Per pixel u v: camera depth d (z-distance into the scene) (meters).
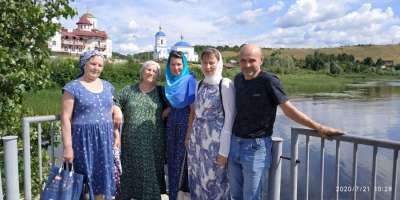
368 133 20.83
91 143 3.82
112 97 4.03
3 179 5.43
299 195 9.00
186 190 4.29
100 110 3.86
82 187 3.79
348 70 116.25
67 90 3.75
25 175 4.04
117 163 4.14
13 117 5.79
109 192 3.95
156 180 4.26
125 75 35.41
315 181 10.02
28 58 5.64
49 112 13.70
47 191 3.74
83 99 3.77
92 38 77.75
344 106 33.56
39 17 5.62
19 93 5.79
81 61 3.87
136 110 4.20
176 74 4.15
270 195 3.65
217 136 3.68
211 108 3.69
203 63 3.70
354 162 3.04
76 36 75.00
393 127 22.45
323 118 26.00
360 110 30.45
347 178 10.47
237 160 3.46
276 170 3.60
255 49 3.30
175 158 4.22
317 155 12.47
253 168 3.36
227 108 3.53
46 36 5.82
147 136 4.19
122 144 4.29
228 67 47.09
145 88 4.29
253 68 3.29
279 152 3.59
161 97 4.32
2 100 5.65
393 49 157.62
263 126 3.34
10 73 5.39
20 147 5.77
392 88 62.44
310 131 3.34
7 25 5.48
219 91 3.60
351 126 22.89
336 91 54.91
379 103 36.34
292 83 73.94
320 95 47.06
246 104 3.35
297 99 41.12
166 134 4.30
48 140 6.13
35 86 5.93
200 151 3.81
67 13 5.93
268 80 3.24
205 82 3.77
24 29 5.68
